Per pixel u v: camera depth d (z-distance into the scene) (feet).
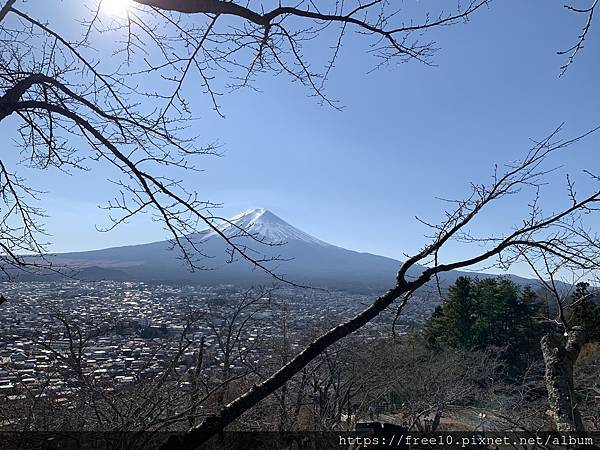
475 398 53.26
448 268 8.04
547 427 15.92
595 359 44.21
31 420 14.47
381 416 50.85
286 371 7.55
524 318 89.92
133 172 10.15
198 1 8.72
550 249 7.70
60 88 9.83
